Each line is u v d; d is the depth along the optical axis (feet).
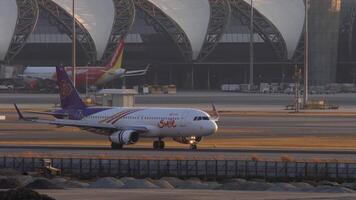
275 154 477.36
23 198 264.31
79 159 428.97
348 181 401.29
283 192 323.98
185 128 515.50
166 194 301.22
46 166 419.74
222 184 376.68
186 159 425.69
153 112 525.34
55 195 294.25
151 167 422.00
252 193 311.68
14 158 437.58
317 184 378.94
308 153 487.61
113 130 529.04
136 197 288.51
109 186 362.74
